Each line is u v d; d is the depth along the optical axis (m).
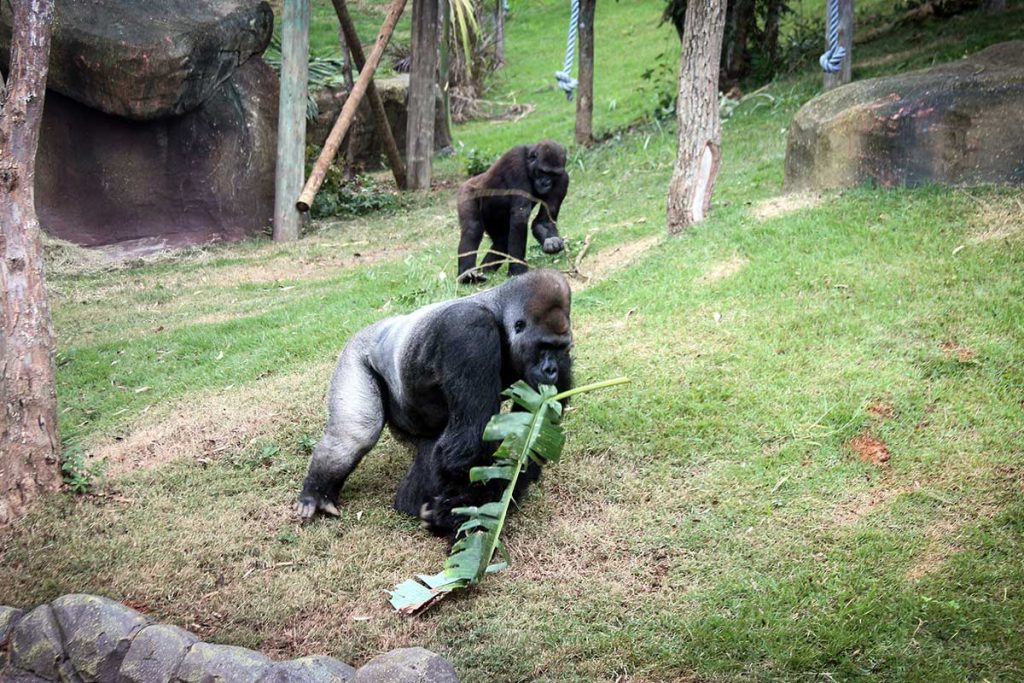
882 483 5.76
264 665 4.49
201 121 15.29
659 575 5.25
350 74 21.12
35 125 6.57
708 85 9.88
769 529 5.49
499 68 31.55
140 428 7.75
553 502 6.02
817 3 25.73
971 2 18.34
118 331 10.54
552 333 5.16
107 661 4.75
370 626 5.07
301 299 10.94
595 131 20.81
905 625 4.63
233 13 15.43
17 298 6.52
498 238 10.96
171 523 6.23
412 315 5.77
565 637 4.80
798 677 4.41
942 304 7.39
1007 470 5.66
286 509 6.32
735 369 7.06
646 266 9.39
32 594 5.57
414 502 6.10
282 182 14.98
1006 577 4.86
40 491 6.62
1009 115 8.78
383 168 22.03
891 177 9.46
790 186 10.63
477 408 5.20
